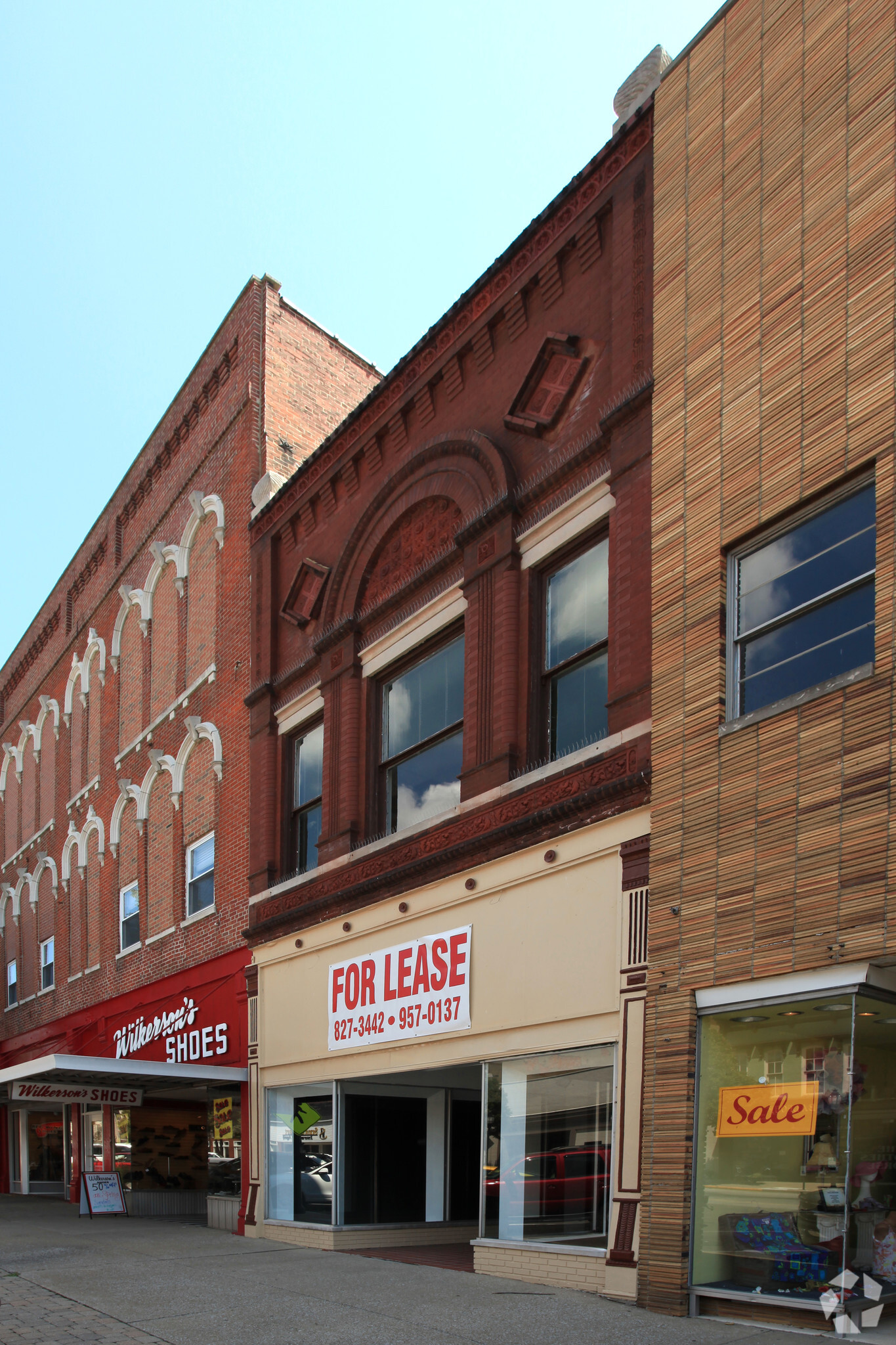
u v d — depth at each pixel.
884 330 8.21
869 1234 7.61
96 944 23.88
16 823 32.28
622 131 11.41
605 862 10.11
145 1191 19.97
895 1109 7.90
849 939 7.60
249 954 16.45
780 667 8.79
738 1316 8.07
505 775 11.52
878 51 8.70
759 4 9.95
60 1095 18.34
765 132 9.68
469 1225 14.74
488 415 13.06
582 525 11.27
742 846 8.59
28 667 32.59
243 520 18.70
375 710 14.62
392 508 14.71
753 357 9.38
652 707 9.75
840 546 8.46
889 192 8.39
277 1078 15.24
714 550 9.40
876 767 7.65
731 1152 8.43
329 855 14.59
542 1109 10.50
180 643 20.83
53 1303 9.47
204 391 20.73
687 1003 8.83
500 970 11.16
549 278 12.31
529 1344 7.49
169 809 20.58
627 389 10.87
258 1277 10.91
